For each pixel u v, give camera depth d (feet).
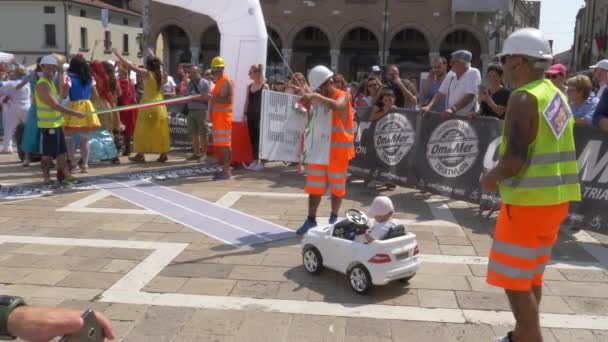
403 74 120.37
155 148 35.68
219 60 29.68
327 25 114.73
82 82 31.24
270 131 30.73
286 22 115.34
